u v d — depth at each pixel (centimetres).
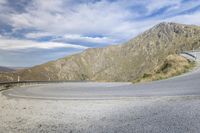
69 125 844
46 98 1852
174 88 1941
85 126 813
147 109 1062
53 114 1104
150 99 1405
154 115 910
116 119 897
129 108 1134
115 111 1084
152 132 673
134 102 1324
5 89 3350
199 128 670
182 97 1358
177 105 1090
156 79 3219
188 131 651
